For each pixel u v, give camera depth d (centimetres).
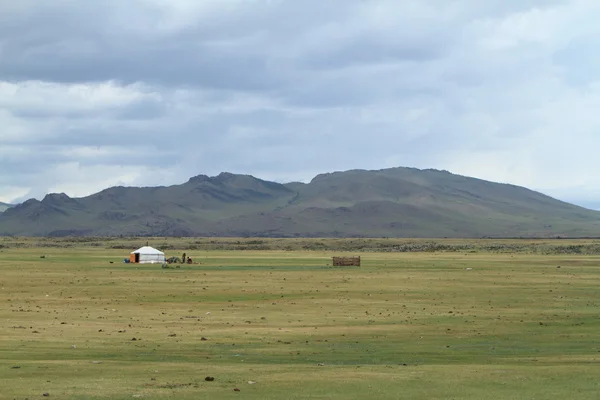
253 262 16875
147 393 3139
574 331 6034
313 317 7044
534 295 9331
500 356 4612
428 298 8938
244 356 4525
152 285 10388
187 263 16250
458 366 4056
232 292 9488
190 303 8294
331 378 3578
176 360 4291
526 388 3328
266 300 8625
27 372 3684
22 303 8106
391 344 5191
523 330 6081
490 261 17512
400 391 3247
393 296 9125
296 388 3303
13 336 5316
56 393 3111
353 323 6562
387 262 17088
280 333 5797
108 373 3691
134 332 5762
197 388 3275
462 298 8956
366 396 3130
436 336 5675
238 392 3194
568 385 3403
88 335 5503
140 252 16362
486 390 3278
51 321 6469
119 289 9800
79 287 10019
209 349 4853
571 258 19075
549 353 4778
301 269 14012
